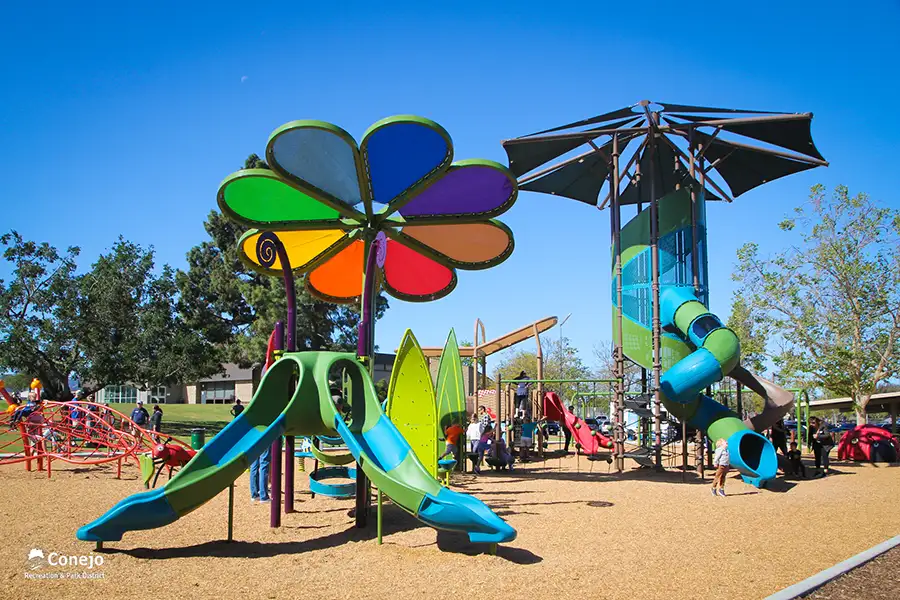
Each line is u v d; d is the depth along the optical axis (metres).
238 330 37.16
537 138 17.03
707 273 18.27
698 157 17.95
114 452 18.56
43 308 28.88
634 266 18.56
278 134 9.34
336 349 36.06
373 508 10.93
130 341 29.75
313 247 13.35
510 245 13.12
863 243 28.58
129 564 6.97
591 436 20.95
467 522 7.22
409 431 10.86
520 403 24.31
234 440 8.12
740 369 18.03
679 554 7.79
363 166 10.23
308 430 8.66
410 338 11.06
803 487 14.68
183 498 7.51
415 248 13.14
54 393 29.52
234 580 6.45
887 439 21.77
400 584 6.37
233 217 11.18
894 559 7.50
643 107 16.81
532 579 6.59
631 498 12.45
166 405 55.38
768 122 15.87
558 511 10.86
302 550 7.74
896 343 28.30
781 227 29.81
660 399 16.39
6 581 6.24
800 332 28.75
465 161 10.37
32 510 10.07
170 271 32.50
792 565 7.32
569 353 56.56
